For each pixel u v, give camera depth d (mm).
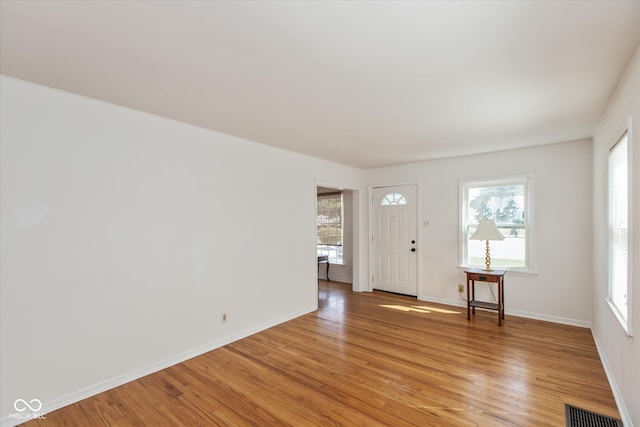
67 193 2305
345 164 5227
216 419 2094
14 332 2074
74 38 1609
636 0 1330
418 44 1683
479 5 1370
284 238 4125
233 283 3463
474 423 2016
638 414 1733
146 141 2754
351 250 6383
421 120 2947
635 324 1813
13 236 2078
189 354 3020
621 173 2260
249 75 2039
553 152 3881
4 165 2047
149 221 2768
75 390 2312
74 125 2342
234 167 3504
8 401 2043
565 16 1442
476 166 4484
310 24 1501
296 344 3320
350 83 2160
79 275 2355
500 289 3844
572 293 3789
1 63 1871
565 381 2508
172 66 1917
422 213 5051
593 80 2109
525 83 2162
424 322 3971
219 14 1417
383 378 2590
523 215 4191
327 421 2062
